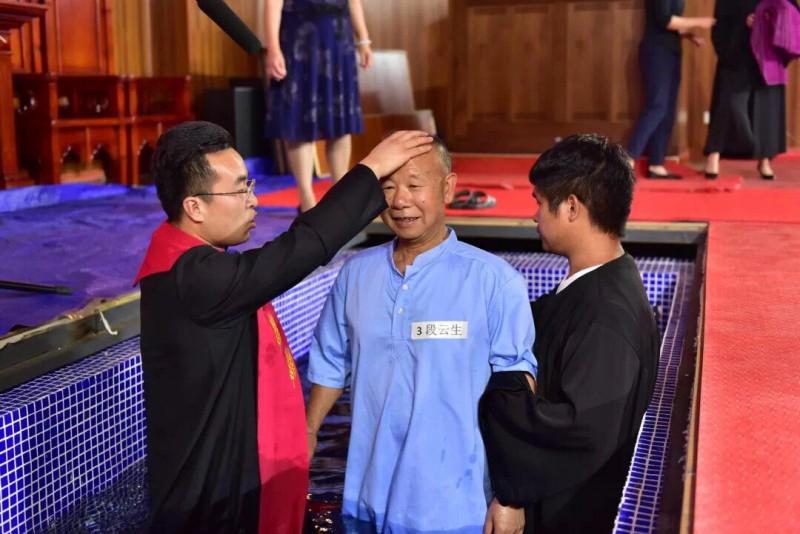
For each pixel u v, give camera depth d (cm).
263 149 960
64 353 337
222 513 223
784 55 727
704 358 268
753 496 177
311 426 265
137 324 383
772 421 216
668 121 754
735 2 728
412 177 234
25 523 300
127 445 350
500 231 577
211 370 219
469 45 923
